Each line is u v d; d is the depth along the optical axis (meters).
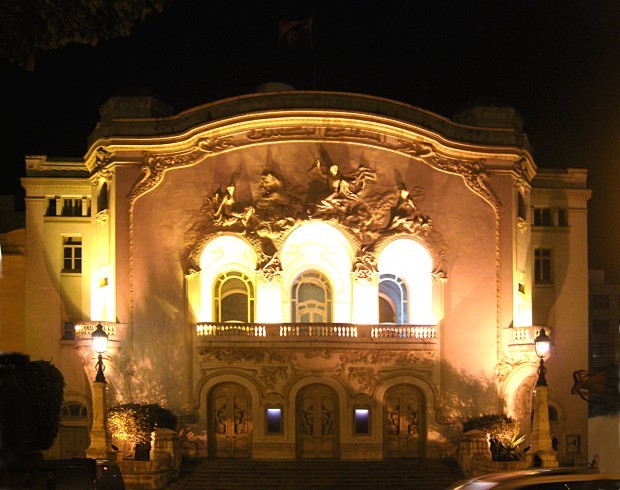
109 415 49.16
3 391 18.11
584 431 60.50
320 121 53.75
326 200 53.59
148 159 53.75
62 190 59.56
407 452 52.78
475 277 54.19
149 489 45.12
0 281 57.41
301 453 52.22
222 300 54.75
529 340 52.97
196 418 51.97
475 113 55.88
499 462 48.03
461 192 54.69
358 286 53.50
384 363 52.62
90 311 57.81
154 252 53.25
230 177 53.78
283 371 52.12
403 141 54.44
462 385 53.19
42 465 28.44
